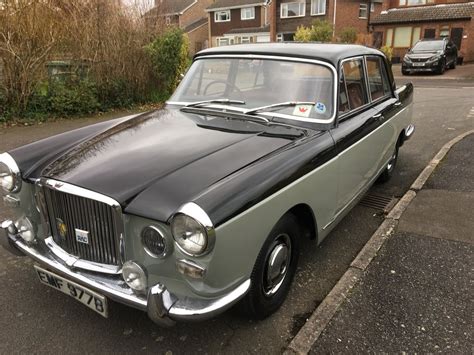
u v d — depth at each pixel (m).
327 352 2.45
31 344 2.53
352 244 3.78
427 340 2.55
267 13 38.84
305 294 3.05
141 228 2.19
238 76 3.53
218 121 3.19
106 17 10.41
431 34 29.16
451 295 2.97
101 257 2.40
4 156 2.82
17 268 3.32
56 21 9.13
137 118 3.52
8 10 8.31
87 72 10.19
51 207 2.53
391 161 5.09
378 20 31.06
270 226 2.43
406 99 5.16
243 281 2.35
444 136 7.41
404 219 4.11
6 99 8.69
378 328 2.65
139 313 2.81
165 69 11.77
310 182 2.76
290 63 3.38
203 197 2.10
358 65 3.75
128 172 2.41
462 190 4.78
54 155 2.89
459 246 3.61
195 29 43.72
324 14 31.58
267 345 2.55
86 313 2.81
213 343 2.56
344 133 3.23
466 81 17.27
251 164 2.48
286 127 3.08
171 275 2.20
